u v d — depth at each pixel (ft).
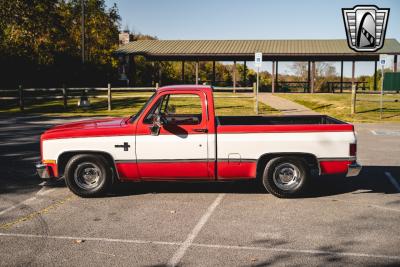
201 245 18.58
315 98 94.79
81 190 25.85
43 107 82.38
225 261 16.98
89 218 22.17
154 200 25.46
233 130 25.21
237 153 25.25
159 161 25.46
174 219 21.97
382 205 24.50
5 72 105.91
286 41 122.62
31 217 22.35
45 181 30.12
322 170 25.30
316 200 25.45
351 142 25.20
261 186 28.66
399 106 81.56
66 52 132.57
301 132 25.13
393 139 48.73
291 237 19.51
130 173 25.73
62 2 158.10
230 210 23.47
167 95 25.62
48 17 125.90
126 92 114.11
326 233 20.02
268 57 112.16
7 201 25.31
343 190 27.71
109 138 25.48
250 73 148.87
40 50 118.42
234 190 27.68
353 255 17.56
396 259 17.20
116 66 144.25
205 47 115.44
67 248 18.28
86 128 25.82
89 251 17.97
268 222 21.50
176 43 123.03
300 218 22.15
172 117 28.60
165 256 17.44
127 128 25.48
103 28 159.12
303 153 25.18
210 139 25.23
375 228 20.70
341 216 22.50
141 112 25.61
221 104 83.46
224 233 19.99
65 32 134.72
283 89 126.00
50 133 25.82
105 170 25.80
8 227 20.85
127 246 18.49
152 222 21.52
